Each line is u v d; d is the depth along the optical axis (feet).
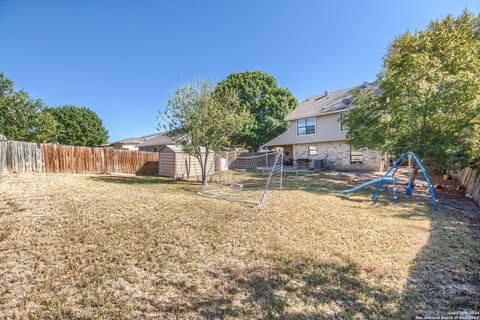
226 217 18.98
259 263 11.87
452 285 10.22
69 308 8.30
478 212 22.07
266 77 93.61
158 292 9.39
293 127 71.97
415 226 17.80
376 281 10.45
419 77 30.07
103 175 44.55
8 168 32.35
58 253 12.00
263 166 69.36
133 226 16.03
